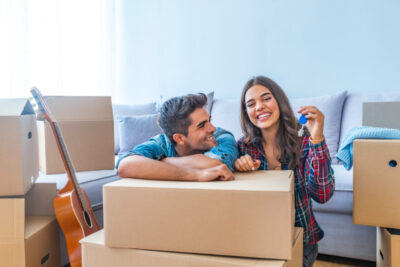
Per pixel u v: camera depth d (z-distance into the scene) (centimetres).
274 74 253
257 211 67
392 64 219
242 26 262
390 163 105
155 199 73
